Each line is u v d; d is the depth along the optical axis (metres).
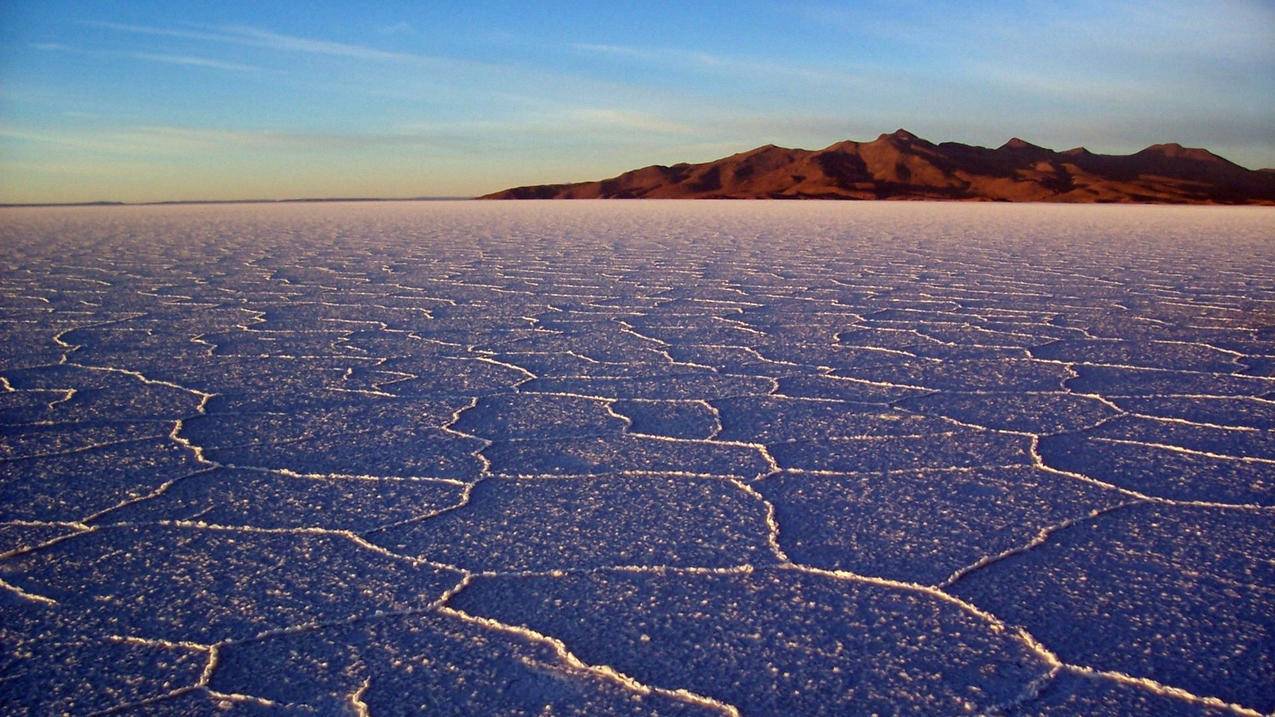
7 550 4.51
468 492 5.26
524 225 40.75
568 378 8.18
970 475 5.48
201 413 6.98
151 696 3.30
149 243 28.08
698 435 6.35
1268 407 7.02
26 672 3.45
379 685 3.34
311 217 53.47
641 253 23.30
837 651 3.53
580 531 4.68
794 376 8.20
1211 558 4.30
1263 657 3.46
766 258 21.50
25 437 6.37
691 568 4.24
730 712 3.16
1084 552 4.38
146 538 4.63
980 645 3.56
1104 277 16.67
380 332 10.65
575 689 3.30
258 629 3.74
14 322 11.41
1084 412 6.90
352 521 4.84
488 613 3.84
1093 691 3.26
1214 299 13.39
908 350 9.41
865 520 4.79
